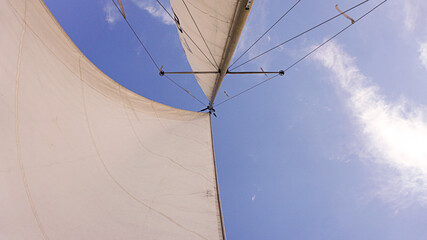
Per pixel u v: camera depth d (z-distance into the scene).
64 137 2.75
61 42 3.12
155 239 2.64
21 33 2.36
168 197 3.48
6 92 2.12
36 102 2.48
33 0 2.50
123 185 3.15
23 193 2.04
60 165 2.53
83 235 2.26
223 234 3.18
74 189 2.52
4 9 2.12
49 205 2.19
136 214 2.84
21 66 2.35
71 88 3.23
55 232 2.10
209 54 6.25
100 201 2.67
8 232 1.79
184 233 2.92
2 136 2.02
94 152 3.14
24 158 2.17
